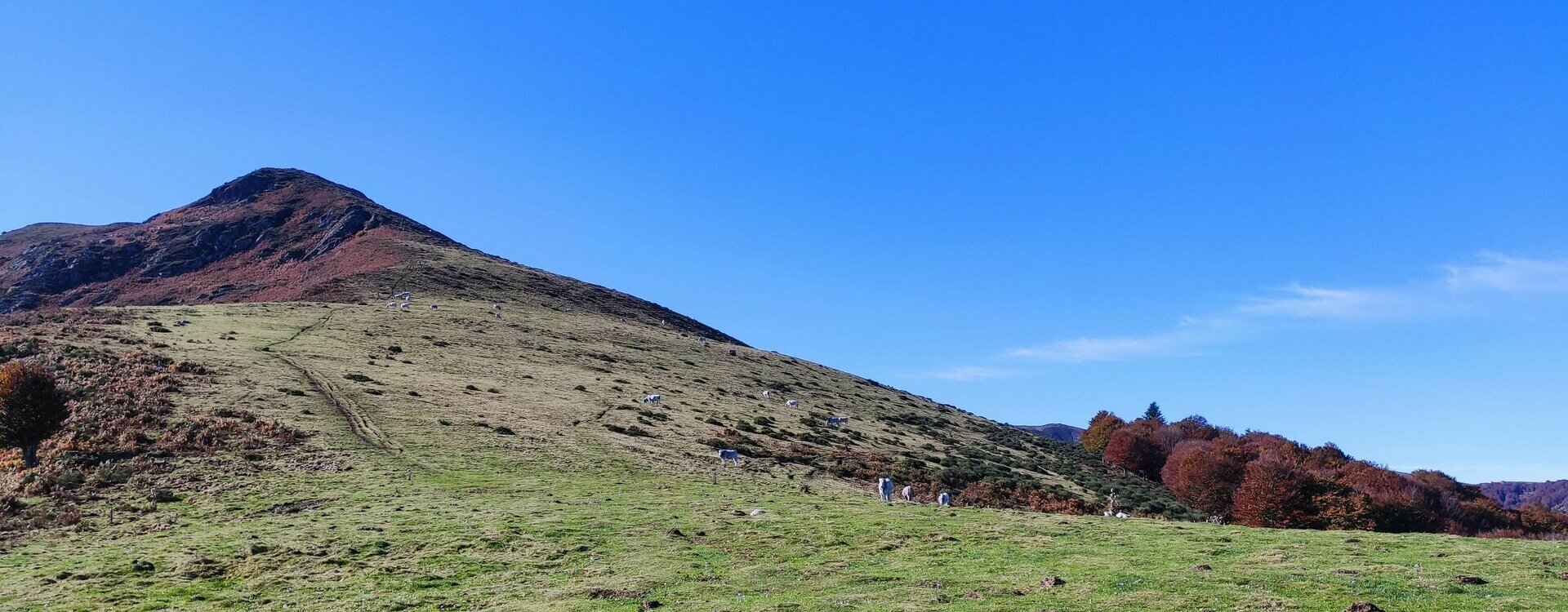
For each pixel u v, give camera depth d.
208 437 49.34
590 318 127.69
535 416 64.38
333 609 25.28
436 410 62.09
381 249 155.25
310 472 45.38
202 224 185.00
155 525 36.50
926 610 22.30
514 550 31.36
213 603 26.42
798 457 64.94
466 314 110.50
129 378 59.12
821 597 24.03
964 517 36.28
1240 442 116.19
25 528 36.06
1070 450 111.12
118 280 161.00
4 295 153.50
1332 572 24.36
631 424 66.81
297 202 196.75
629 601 24.83
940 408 126.31
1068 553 28.67
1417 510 66.06
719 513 37.78
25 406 44.94
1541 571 24.17
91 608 26.11
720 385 98.69
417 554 31.11
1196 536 30.97
